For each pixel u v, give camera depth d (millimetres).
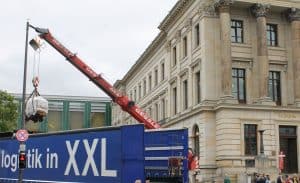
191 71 53062
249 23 50625
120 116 97875
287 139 48531
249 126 47031
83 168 16672
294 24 50938
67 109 106688
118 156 15297
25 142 20844
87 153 16531
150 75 75938
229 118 46156
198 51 51000
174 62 61312
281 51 51312
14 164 22344
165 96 65312
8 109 58719
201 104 48281
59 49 36875
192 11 53125
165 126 61344
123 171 15070
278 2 50375
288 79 50938
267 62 49031
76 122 107438
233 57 49062
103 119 110125
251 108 46906
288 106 48594
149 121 37031
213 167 46688
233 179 44438
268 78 49219
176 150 21000
